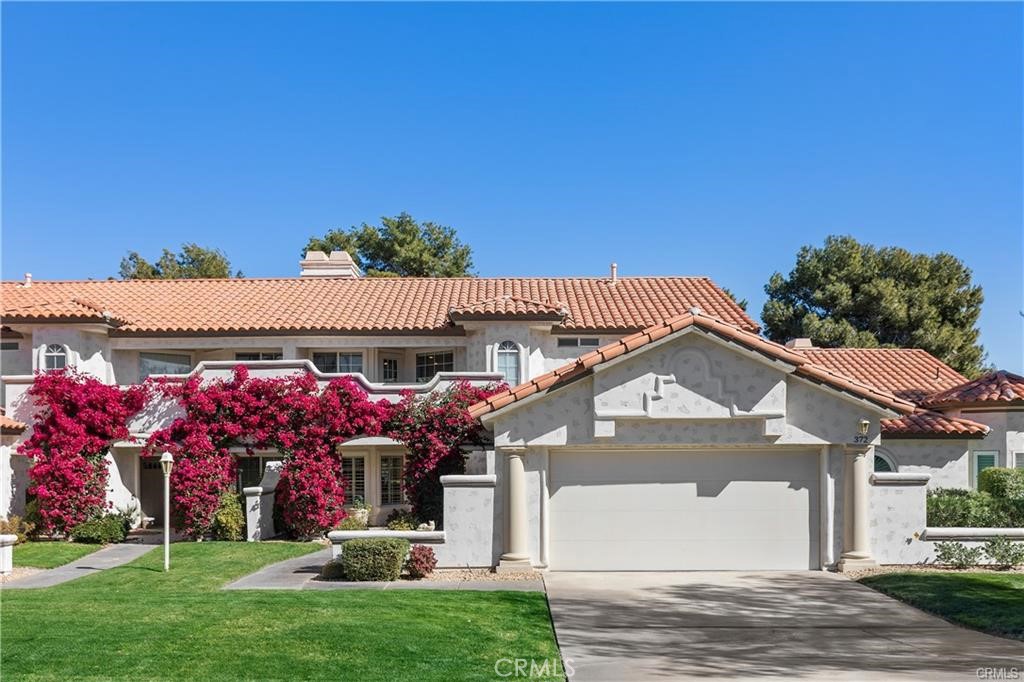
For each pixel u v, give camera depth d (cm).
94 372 2684
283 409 2430
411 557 1800
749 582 1745
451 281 3369
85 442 2495
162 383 2556
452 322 2720
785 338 5472
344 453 2767
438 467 2345
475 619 1387
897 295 5062
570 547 1881
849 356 3136
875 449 2414
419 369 2991
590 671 1105
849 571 1831
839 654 1200
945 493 2223
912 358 3108
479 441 2378
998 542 1845
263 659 1133
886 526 1867
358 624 1323
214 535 2444
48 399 2511
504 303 2706
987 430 2395
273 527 2484
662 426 1850
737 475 1894
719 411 1823
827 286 5188
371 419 2411
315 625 1316
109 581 1778
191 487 2383
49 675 1070
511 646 1222
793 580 1764
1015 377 2539
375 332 2786
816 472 1891
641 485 1895
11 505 2578
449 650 1186
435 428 2364
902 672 1101
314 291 3216
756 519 1886
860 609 1504
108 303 3028
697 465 1897
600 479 1898
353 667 1098
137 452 2772
